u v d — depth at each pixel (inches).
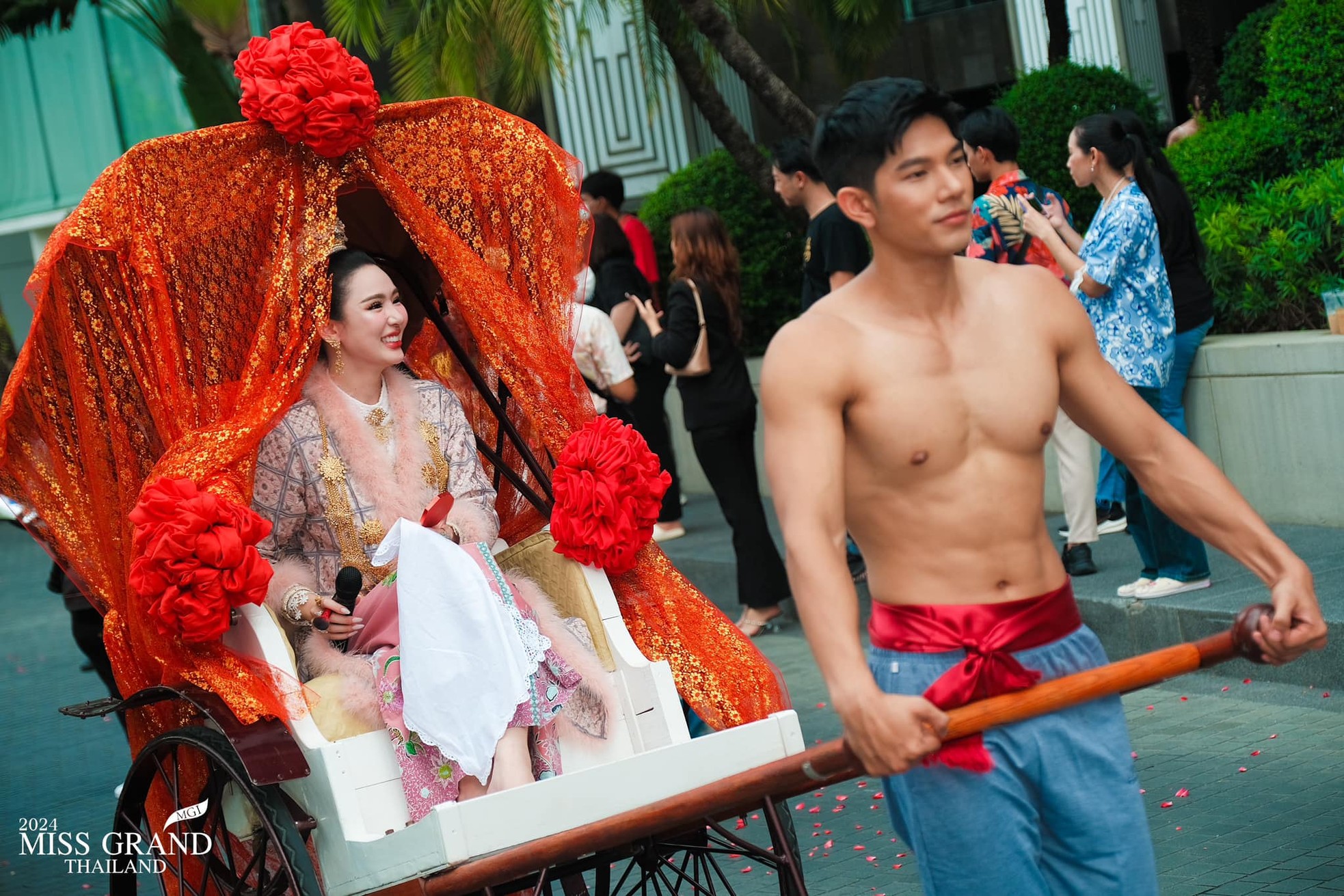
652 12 388.2
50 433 153.5
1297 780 188.7
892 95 103.1
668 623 160.7
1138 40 481.7
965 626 106.6
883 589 110.0
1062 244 265.3
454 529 159.0
